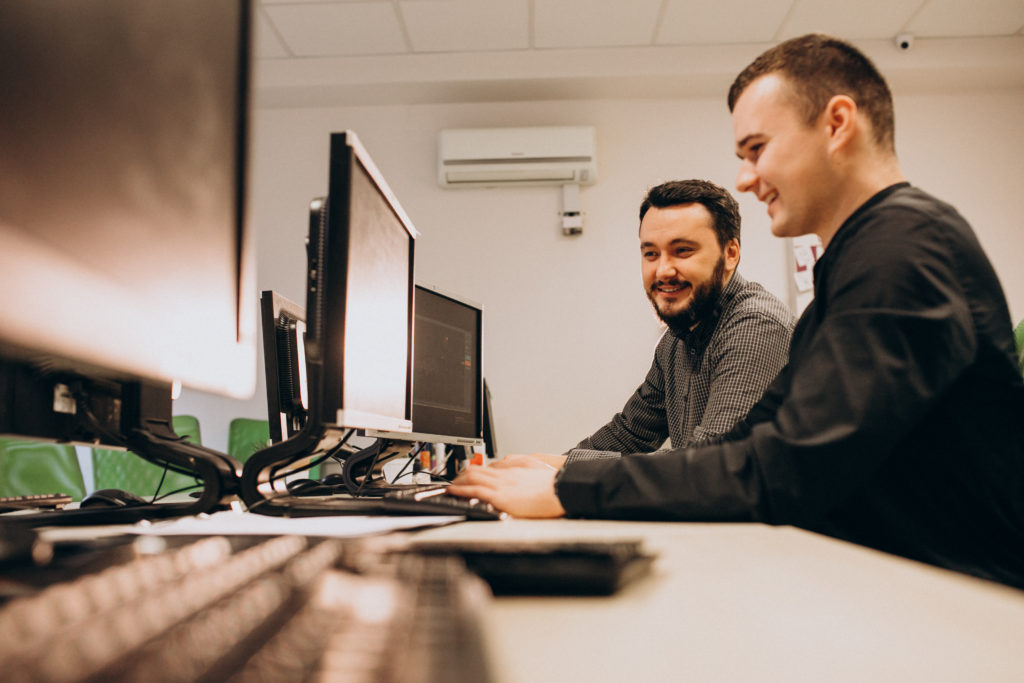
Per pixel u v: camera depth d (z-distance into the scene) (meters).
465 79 3.72
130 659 0.15
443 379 1.68
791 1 3.33
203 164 0.64
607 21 3.46
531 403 3.79
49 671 0.13
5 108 0.40
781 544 0.54
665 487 0.71
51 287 0.44
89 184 0.47
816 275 0.94
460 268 3.89
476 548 0.36
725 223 1.68
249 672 0.15
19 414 0.58
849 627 0.30
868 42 3.68
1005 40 3.68
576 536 0.55
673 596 0.36
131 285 0.53
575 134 3.82
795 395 0.73
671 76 3.72
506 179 3.87
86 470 3.21
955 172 3.88
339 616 0.20
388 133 3.99
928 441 0.82
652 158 3.94
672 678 0.23
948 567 0.81
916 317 0.73
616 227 3.90
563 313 3.85
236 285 0.74
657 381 1.97
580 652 0.26
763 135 0.95
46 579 0.30
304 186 3.97
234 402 3.76
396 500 0.75
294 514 0.75
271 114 4.02
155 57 0.54
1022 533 0.81
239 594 0.21
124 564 0.32
